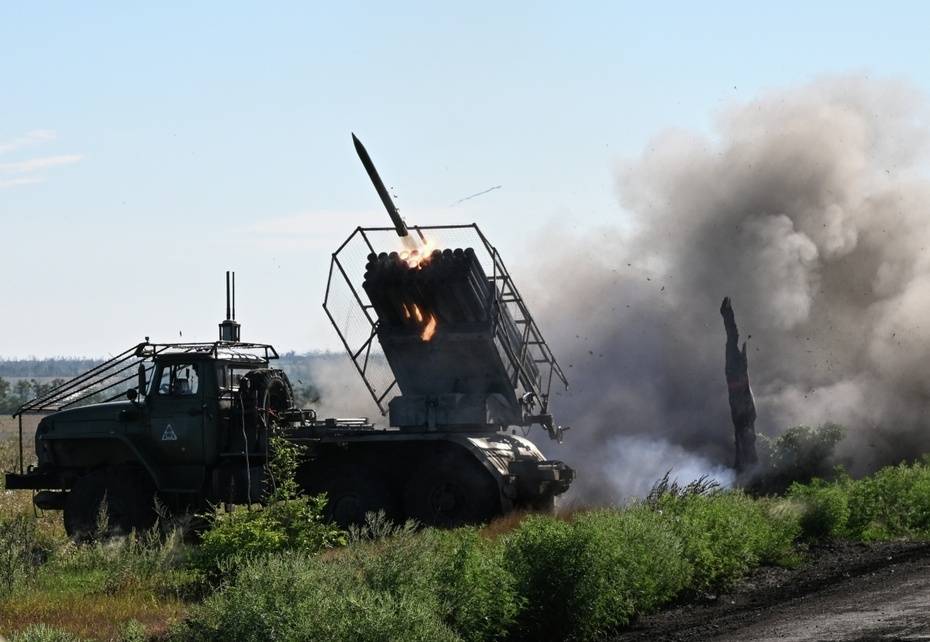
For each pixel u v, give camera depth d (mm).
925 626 20266
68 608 24141
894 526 35469
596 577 23062
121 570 27375
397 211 35938
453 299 35406
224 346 37344
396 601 20078
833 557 30219
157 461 36812
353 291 36375
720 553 27375
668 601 26109
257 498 36125
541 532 23703
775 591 26406
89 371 37875
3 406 171875
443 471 35062
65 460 37750
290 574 19266
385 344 36438
